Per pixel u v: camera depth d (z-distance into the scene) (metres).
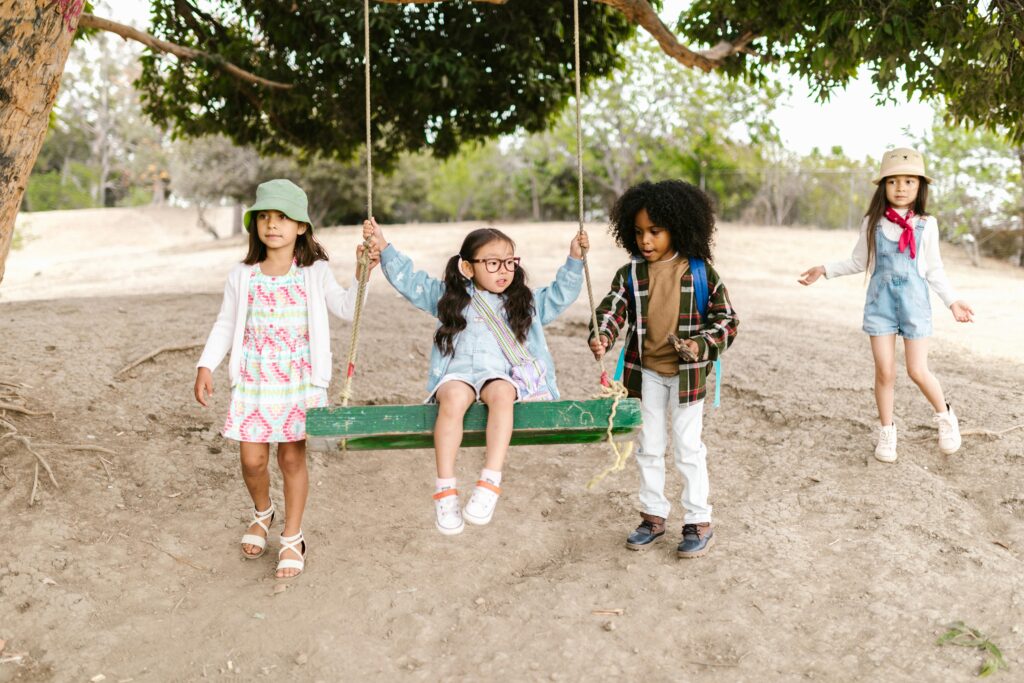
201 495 4.36
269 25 8.11
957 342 7.54
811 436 5.15
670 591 3.54
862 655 3.07
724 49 7.55
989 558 3.65
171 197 50.19
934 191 18.58
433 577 3.73
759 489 4.51
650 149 28.33
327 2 7.84
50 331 6.62
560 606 3.45
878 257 4.62
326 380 3.57
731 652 3.13
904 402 5.54
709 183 27.44
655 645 3.18
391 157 9.76
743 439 5.27
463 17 8.10
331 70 8.21
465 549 3.97
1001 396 5.59
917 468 4.54
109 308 7.97
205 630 3.30
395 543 4.04
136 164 53.22
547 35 8.28
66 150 60.69
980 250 18.06
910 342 4.61
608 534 4.12
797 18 6.72
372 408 3.20
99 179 59.94
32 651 3.14
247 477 3.66
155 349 6.39
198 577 3.67
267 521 3.85
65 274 18.20
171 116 9.37
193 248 24.33
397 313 8.55
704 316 3.75
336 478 4.74
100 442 4.79
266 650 3.19
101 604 3.42
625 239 3.87
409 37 8.25
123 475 4.43
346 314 3.54
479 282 3.53
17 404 4.96
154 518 4.09
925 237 4.55
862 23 6.06
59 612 3.32
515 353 3.48
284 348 3.54
